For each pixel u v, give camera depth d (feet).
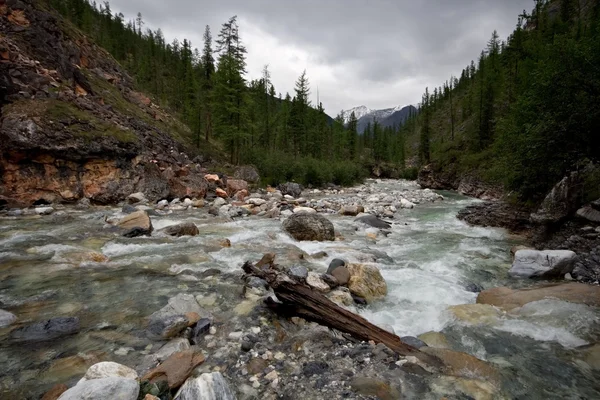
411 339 16.65
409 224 55.06
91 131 64.49
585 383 13.57
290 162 136.87
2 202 51.21
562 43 36.86
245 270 20.10
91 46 140.26
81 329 16.48
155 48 277.23
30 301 19.83
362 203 81.82
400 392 12.33
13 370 13.01
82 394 9.87
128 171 66.13
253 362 14.02
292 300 17.83
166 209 59.82
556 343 16.76
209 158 113.50
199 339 15.97
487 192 105.91
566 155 37.47
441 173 157.38
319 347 15.38
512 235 45.09
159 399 10.98
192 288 22.44
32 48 84.02
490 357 15.62
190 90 156.56
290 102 204.33
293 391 12.17
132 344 15.16
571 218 36.24
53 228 40.22
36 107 61.36
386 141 338.34
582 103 34.96
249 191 92.27
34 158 55.36
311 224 40.73
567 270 27.43
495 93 161.68
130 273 25.29
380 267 30.27
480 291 24.75
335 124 256.11
